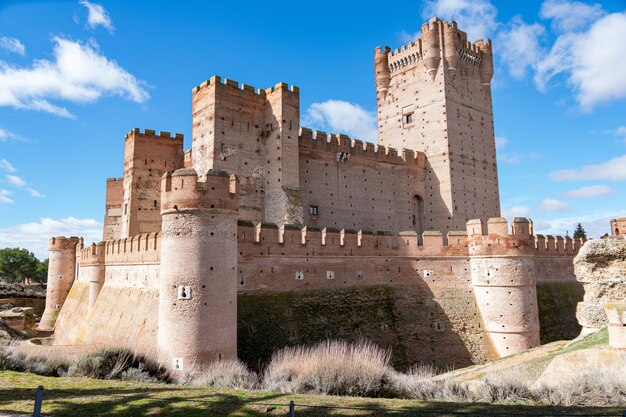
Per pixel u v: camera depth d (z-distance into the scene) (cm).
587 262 2495
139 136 4969
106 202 5841
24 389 1498
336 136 5016
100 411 1266
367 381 1955
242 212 4019
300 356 2348
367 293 3769
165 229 2489
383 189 5350
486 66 6312
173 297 2375
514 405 1456
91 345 2398
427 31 5944
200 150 4134
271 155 4241
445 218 5531
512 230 3853
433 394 1859
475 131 6022
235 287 2530
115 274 4016
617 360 1930
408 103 6119
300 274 3441
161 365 2247
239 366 2239
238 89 4194
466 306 3900
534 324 3734
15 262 10425
